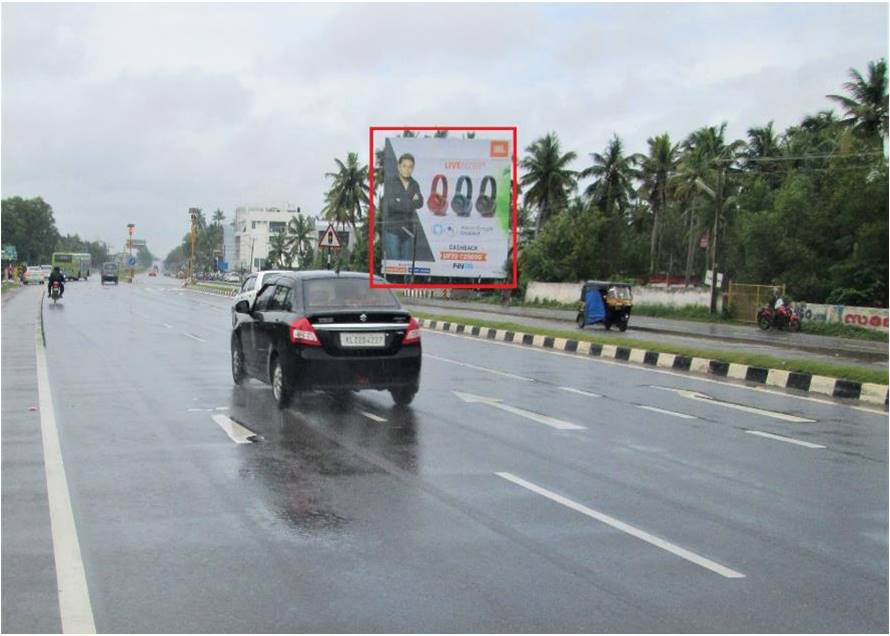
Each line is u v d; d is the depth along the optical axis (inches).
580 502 270.7
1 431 376.8
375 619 178.4
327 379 422.3
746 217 1942.7
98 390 501.4
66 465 313.4
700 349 729.6
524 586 197.8
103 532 235.0
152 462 319.3
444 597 190.5
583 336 881.5
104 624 175.0
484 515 254.5
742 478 308.0
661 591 196.4
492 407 457.1
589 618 180.2
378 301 449.7
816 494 287.1
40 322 1039.6
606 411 454.0
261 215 6481.3
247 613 181.0
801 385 577.3
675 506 268.7
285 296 462.0
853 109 1879.9
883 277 1553.9
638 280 2363.4
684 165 2468.0
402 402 454.9
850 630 177.2
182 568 207.5
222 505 262.5
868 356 903.1
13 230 5059.1
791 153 2345.0
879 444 377.7
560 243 2455.7
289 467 313.0
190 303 1675.7
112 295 2044.8
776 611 186.1
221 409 437.7
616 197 2785.4
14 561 211.5
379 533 236.2
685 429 405.1
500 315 1558.8
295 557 215.9
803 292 1652.3
